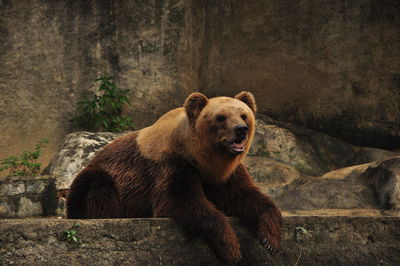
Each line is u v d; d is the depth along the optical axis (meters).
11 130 14.69
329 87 14.48
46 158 14.52
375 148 13.95
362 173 11.50
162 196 5.80
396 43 13.91
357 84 14.24
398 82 13.89
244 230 5.79
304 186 11.31
